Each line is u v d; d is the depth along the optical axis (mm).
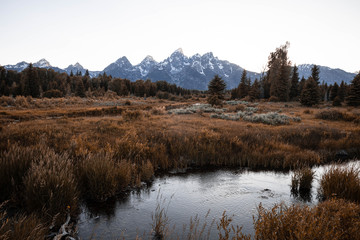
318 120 21250
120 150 7492
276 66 63625
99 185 4617
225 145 9430
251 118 19016
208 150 8531
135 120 15148
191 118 18906
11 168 4312
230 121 17984
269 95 65562
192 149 8633
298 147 9906
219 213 4246
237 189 5594
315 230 2402
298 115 25641
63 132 9695
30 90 55406
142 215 4090
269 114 21578
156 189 5508
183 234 3428
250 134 11531
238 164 8094
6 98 29297
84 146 7375
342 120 21094
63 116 17984
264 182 6223
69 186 3920
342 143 11211
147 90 103500
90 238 3238
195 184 5941
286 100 53938
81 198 4566
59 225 3482
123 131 10836
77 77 115875
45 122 13297
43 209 3482
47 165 4160
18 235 2504
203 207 4500
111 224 3723
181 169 7277
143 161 6766
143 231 3523
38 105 27062
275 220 2785
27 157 4727
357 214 3158
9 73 105875
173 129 12188
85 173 4938
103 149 7242
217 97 36344
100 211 4199
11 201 3883
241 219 3996
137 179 5578
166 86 139500
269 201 4852
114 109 24750
